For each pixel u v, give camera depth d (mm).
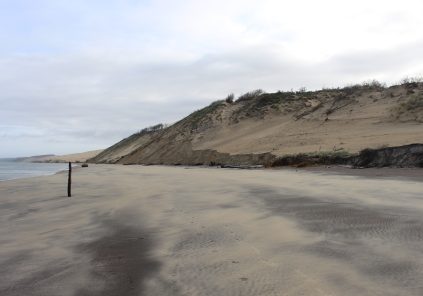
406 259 5996
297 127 48344
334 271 5617
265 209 11297
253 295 4883
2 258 7023
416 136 29969
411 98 40594
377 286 4988
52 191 19297
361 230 8039
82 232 9195
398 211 9859
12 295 5188
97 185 22672
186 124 74750
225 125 65875
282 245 7215
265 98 67000
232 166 40656
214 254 6809
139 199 15188
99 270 6164
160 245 7664
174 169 44219
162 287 5305
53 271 6184
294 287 5074
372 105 45000
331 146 34969
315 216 9805
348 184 16859
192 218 10430
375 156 26672
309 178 21141
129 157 83438
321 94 63531
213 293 5008
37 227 9984
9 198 16484
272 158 39094
